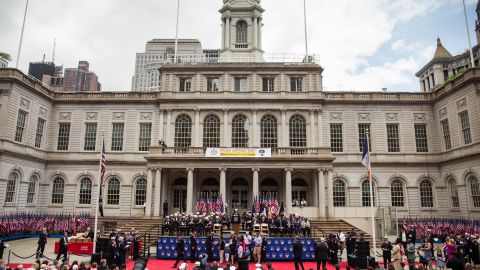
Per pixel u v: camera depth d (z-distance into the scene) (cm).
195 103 4825
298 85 4938
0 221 3547
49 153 4891
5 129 4031
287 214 4062
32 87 4488
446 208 4656
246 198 4669
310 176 4622
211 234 2694
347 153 4831
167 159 4222
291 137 4778
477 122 4028
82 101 5012
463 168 4281
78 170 4856
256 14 5466
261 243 2597
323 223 3775
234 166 4197
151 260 2605
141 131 4947
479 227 3566
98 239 2259
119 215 4716
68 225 4103
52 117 5006
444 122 4728
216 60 5391
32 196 4603
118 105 5012
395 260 2150
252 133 4741
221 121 4800
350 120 4925
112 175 4831
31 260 2584
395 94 4991
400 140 4881
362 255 2211
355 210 4047
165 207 4131
